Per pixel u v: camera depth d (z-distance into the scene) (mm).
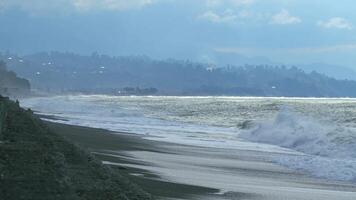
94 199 13023
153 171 23562
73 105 102875
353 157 34375
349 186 22797
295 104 136125
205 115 91812
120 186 15211
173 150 34469
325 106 122000
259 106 124625
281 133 45531
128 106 119500
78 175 14859
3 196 11781
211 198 17812
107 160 26047
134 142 38031
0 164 13297
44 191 12406
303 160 30625
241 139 47344
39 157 14438
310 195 20016
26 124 18750
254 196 18859
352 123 62375
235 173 25469
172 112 99625
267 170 26953
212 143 41750
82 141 35562
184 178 22125
